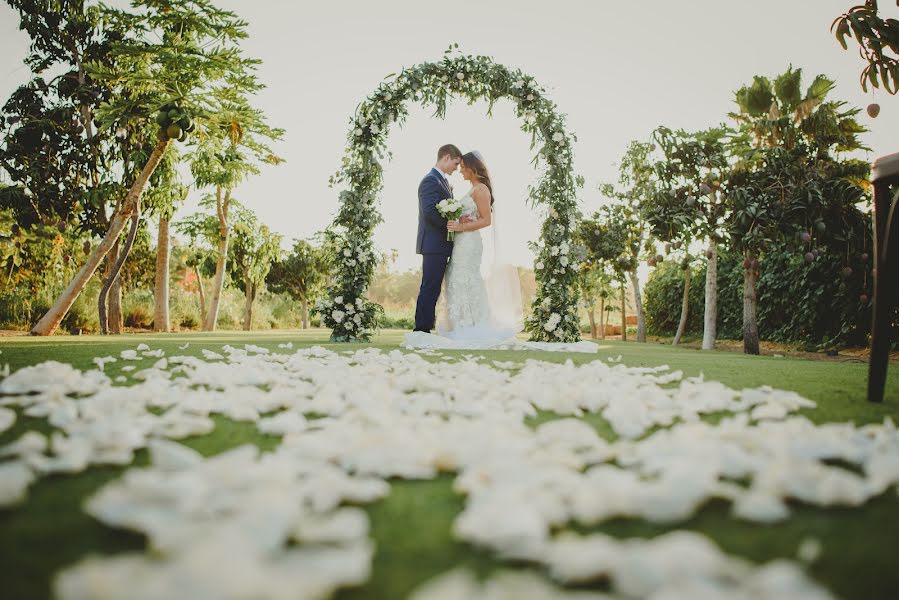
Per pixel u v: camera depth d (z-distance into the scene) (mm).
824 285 7203
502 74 5891
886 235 1648
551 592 442
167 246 12352
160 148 6598
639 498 657
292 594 417
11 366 2223
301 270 23266
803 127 6367
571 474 754
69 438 965
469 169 5516
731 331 10273
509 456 844
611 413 1281
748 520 672
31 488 760
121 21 6742
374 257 5945
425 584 505
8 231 8312
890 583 505
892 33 2824
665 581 445
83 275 6441
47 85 8219
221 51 6230
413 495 778
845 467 916
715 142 6203
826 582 507
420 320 5309
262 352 3371
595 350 5129
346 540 562
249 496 631
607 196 11672
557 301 6004
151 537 554
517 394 1605
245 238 18812
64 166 8406
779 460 783
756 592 424
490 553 580
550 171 6035
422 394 1576
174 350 3451
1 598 458
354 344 5117
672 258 11398
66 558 542
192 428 1084
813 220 5895
